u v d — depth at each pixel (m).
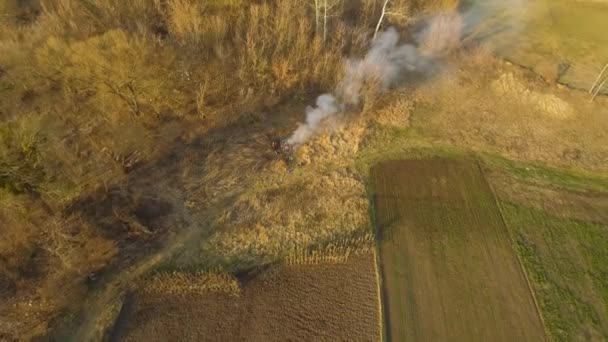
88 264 28.48
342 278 28.81
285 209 32.12
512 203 32.75
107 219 30.84
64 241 29.02
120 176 33.34
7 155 25.00
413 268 29.28
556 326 26.56
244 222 31.33
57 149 31.20
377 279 28.70
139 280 28.19
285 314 27.16
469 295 28.00
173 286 28.03
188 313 27.06
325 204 32.59
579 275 28.78
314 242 30.42
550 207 32.50
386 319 26.98
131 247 29.69
